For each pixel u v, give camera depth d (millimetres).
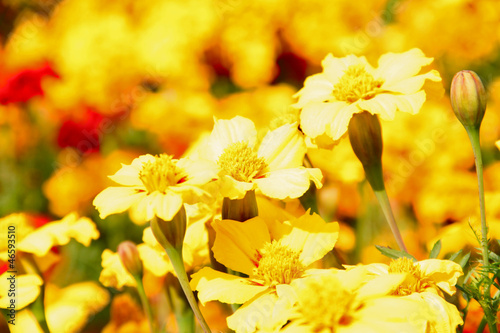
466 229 490
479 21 746
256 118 795
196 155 442
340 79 447
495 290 456
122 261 460
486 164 680
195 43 859
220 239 414
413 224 636
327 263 447
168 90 852
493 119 691
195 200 398
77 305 564
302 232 419
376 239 606
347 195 612
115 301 564
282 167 431
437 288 406
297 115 461
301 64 864
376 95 440
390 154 661
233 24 858
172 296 463
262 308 394
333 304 377
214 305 542
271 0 838
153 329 465
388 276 386
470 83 419
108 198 405
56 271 685
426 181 633
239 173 423
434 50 767
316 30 820
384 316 375
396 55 456
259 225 417
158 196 398
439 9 750
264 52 836
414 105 427
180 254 406
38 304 455
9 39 980
